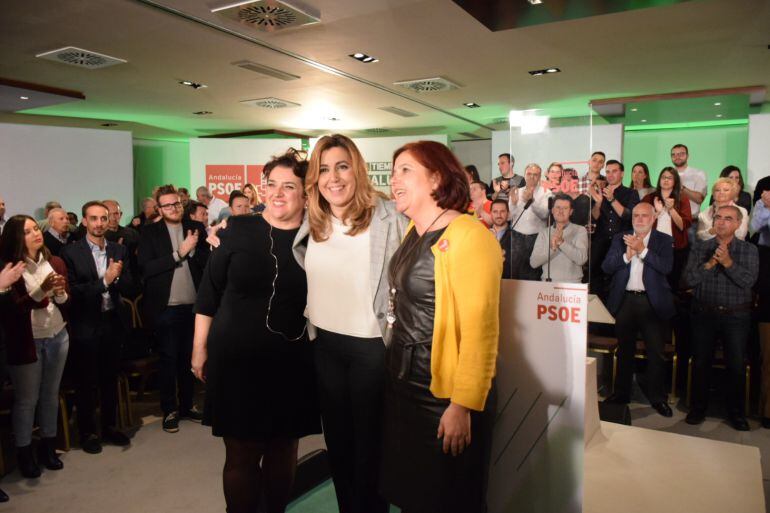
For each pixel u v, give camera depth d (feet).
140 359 12.43
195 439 11.41
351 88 22.36
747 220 14.99
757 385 13.53
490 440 5.07
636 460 6.97
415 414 4.91
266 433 6.29
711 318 12.25
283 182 6.21
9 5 12.98
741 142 25.34
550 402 5.57
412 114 28.53
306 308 6.24
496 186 6.66
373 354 5.54
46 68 18.85
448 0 12.93
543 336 5.58
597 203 15.79
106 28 14.76
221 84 21.49
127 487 9.32
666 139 26.58
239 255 6.21
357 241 5.65
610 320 10.71
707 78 20.88
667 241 12.84
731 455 7.11
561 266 6.23
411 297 4.91
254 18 14.02
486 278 4.53
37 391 9.77
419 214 5.06
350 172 5.57
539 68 19.35
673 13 13.82
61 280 9.46
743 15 13.96
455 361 4.72
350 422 5.90
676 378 14.87
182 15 13.83
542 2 12.51
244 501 6.43
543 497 5.66
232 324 6.22
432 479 4.83
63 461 10.38
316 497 8.74
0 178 23.67
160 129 33.35
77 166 25.43
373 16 14.06
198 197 29.35
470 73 20.02
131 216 27.04
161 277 11.73
